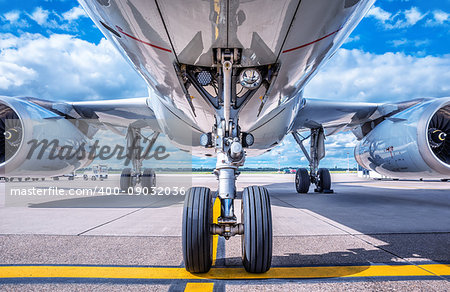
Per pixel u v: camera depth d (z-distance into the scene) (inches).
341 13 76.0
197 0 63.1
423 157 191.9
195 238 76.8
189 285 72.2
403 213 185.5
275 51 84.8
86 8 85.9
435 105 190.9
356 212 189.6
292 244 109.6
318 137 321.1
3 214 185.3
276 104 133.1
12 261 90.5
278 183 654.5
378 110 242.7
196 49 83.6
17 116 206.2
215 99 102.7
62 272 81.2
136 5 68.7
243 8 65.2
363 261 89.9
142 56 96.4
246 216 80.7
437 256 94.7
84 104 231.1
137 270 82.9
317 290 69.1
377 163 236.5
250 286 71.4
